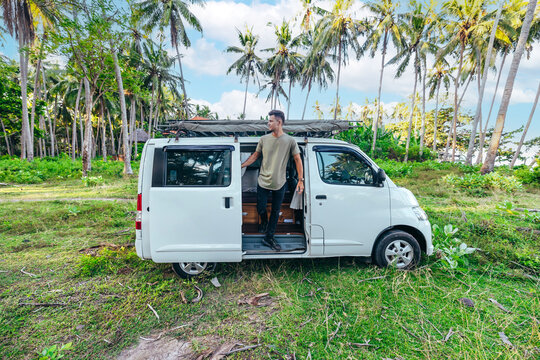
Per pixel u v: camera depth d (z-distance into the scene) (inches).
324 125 133.5
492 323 95.7
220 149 123.3
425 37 999.6
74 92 1278.3
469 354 80.6
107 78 585.0
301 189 125.3
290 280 125.9
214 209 119.7
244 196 164.7
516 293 115.3
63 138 2039.9
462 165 674.8
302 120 135.3
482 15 889.5
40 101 1103.0
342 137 987.9
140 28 954.7
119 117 1685.5
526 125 917.8
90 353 83.7
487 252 149.7
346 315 98.9
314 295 113.1
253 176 177.8
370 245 131.3
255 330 93.0
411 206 134.7
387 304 106.5
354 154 134.7
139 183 121.3
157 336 91.2
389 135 1094.4
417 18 948.0
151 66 1162.0
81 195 360.5
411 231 138.6
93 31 489.1
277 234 138.3
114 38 521.0
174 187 119.5
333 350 83.1
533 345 83.8
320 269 136.3
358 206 129.6
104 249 155.1
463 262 130.4
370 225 130.4
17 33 626.2
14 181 503.5
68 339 89.7
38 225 213.6
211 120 129.0
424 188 402.3
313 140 134.8
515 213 179.5
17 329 94.0
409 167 625.3
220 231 120.3
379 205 131.3
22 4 609.3
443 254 137.1
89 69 542.9
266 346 84.9
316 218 126.9
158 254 118.6
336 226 128.2
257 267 138.3
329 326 93.8
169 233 118.3
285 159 125.3
